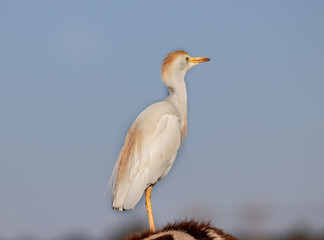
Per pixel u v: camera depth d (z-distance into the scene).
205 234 11.63
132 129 14.60
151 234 11.61
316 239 23.91
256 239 20.53
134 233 11.86
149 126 14.52
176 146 14.85
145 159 14.27
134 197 13.92
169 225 11.88
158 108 14.93
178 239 11.07
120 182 14.05
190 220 12.14
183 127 15.87
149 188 14.46
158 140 14.49
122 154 14.33
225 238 11.77
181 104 15.85
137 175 14.12
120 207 13.92
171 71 15.95
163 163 14.49
